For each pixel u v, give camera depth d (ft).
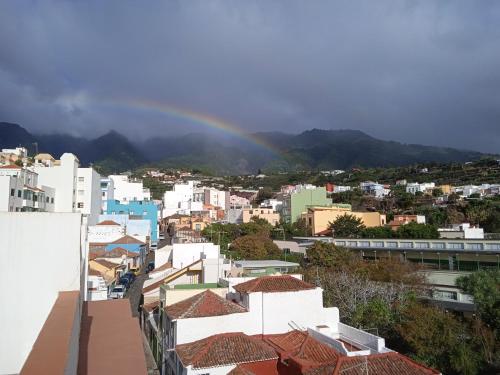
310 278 134.82
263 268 142.10
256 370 73.26
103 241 258.16
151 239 333.01
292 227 284.00
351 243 194.39
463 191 409.08
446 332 88.28
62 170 269.85
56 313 30.48
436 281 139.85
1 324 40.24
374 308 107.55
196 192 541.34
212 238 257.14
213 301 90.63
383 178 588.50
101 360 38.32
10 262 40.88
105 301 62.18
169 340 90.43
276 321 89.35
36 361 20.48
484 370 82.84
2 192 182.91
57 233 42.27
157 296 133.69
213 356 74.84
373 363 67.62
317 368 67.21
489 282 106.63
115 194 422.41
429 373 65.77
